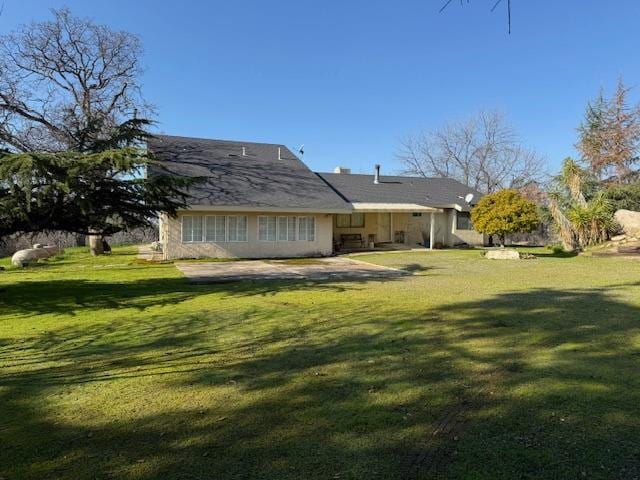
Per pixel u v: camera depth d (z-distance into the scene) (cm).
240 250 2016
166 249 1898
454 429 313
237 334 605
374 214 2686
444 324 645
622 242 1886
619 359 469
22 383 418
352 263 1745
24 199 867
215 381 419
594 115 2823
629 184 2366
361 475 256
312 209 2088
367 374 433
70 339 586
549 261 1686
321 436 305
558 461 269
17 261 1661
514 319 670
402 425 321
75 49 2225
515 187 4297
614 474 254
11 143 1792
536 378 414
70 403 369
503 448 286
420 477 253
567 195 2289
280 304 834
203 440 302
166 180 1015
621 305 773
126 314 754
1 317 739
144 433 314
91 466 270
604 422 321
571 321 652
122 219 1071
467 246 2778
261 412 347
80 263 1766
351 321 677
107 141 1085
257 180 2206
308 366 461
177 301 880
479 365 456
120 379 428
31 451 289
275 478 254
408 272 1389
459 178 4541
